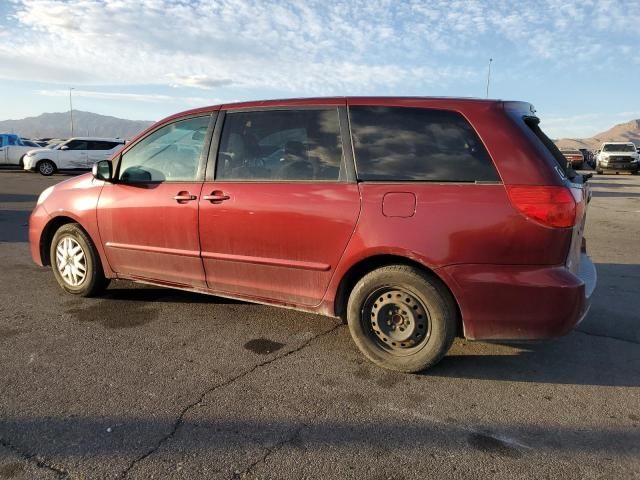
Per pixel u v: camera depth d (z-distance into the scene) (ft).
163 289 17.08
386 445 8.71
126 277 15.12
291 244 11.95
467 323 10.67
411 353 11.28
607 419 9.65
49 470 7.92
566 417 9.71
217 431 9.05
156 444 8.63
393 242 10.78
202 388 10.57
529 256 10.19
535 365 11.96
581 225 11.43
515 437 9.02
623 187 66.85
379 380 11.09
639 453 8.57
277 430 9.12
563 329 10.36
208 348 12.57
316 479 7.82
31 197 43.98
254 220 12.30
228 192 12.69
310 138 12.09
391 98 11.75
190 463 8.14
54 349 12.33
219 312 15.05
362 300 11.43
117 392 10.32
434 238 10.54
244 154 12.82
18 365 11.43
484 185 10.44
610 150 96.84
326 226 11.46
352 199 11.23
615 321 14.82
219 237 12.91
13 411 9.53
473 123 10.82
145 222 14.08
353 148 11.55
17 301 15.72
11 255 21.86
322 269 11.70
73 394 10.21
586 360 12.26
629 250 25.05
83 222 15.33
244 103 13.15
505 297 10.32
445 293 10.84
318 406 9.96
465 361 12.13
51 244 16.44
